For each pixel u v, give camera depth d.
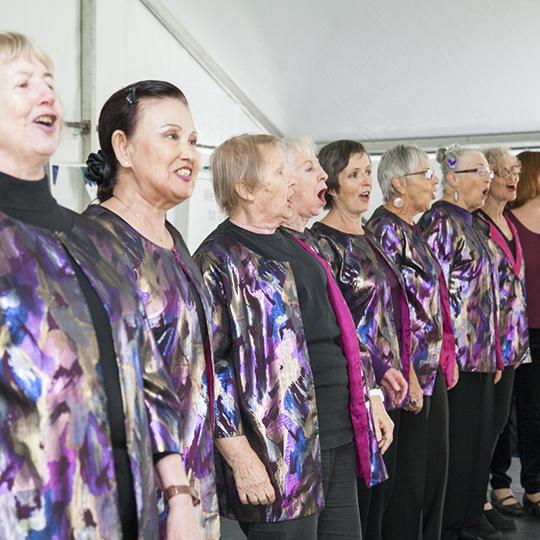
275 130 5.32
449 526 3.20
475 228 3.56
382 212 2.95
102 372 1.12
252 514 1.82
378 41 4.30
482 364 3.19
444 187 3.45
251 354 1.82
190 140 1.55
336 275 2.53
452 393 3.19
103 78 3.94
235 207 2.01
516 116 4.75
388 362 2.51
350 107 4.93
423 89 4.63
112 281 1.18
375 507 2.61
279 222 2.02
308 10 4.14
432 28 4.14
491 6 3.90
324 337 2.04
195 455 1.45
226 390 1.80
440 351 2.90
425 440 2.79
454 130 5.00
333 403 2.02
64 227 1.17
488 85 4.50
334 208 2.65
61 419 1.03
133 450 1.13
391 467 2.66
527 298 3.90
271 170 1.96
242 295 1.84
